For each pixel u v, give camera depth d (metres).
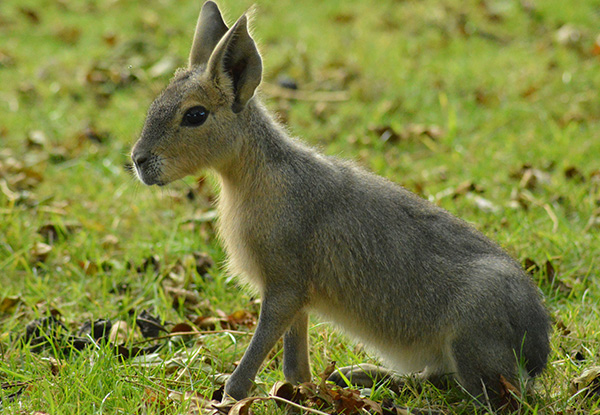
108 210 12.24
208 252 10.89
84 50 18.27
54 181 13.20
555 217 11.05
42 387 7.29
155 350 8.66
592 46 17.30
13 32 19.20
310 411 7.11
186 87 7.57
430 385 7.74
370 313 7.76
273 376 8.10
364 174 8.02
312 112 15.40
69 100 16.00
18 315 9.30
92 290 10.13
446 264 7.54
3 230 11.40
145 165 7.58
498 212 11.49
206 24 8.29
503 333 7.23
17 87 16.50
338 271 7.66
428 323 7.56
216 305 9.72
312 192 7.61
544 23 19.00
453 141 13.96
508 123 14.72
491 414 7.03
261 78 7.52
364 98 15.91
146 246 11.02
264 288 7.68
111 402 7.11
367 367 8.11
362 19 19.81
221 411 7.09
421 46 18.23
